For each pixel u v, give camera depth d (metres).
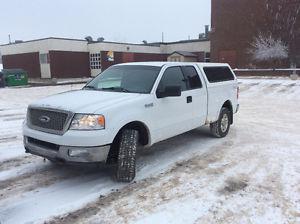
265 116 11.31
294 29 28.69
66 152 4.60
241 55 31.59
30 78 38.28
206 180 5.18
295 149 6.91
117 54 40.25
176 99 6.09
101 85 6.20
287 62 29.31
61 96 5.46
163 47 46.72
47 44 35.50
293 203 4.39
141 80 5.90
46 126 4.89
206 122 7.22
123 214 4.11
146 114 5.39
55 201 4.46
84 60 38.97
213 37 33.16
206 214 4.10
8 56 41.09
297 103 14.95
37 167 5.79
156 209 4.23
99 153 4.64
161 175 5.38
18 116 11.34
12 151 6.78
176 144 7.31
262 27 30.17
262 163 5.99
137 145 5.40
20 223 3.90
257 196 4.60
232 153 6.62
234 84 8.39
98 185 4.99
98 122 4.64
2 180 5.19
